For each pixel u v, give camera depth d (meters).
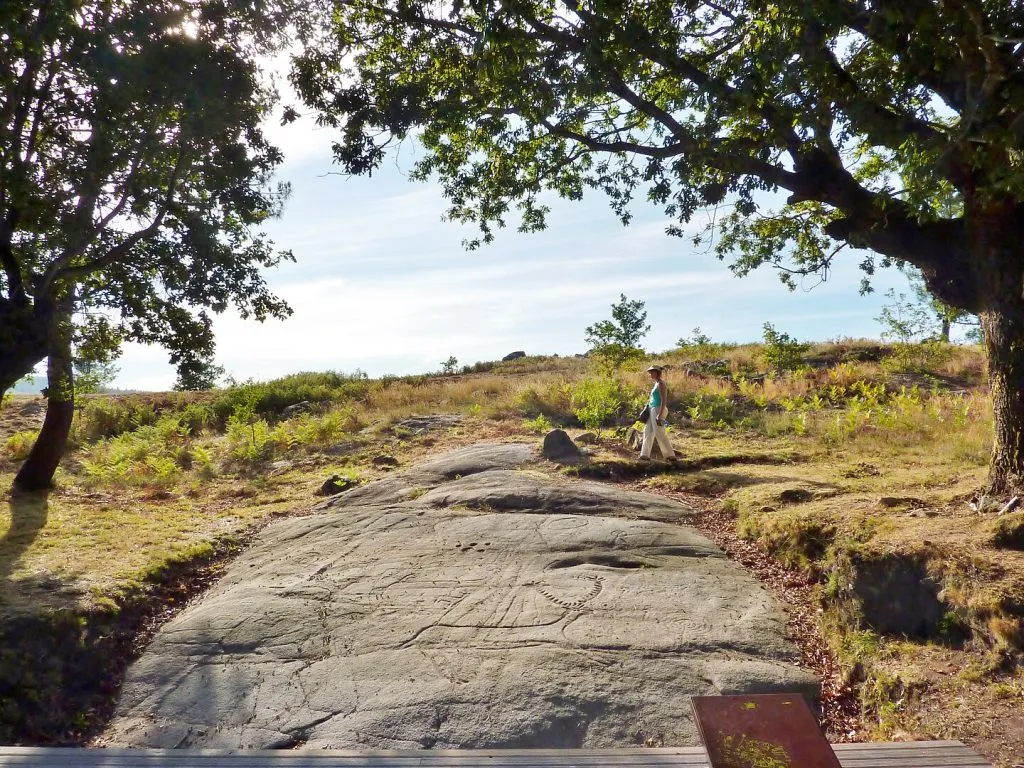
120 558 8.98
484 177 11.62
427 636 6.89
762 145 8.23
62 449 13.73
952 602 6.26
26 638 6.66
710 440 15.87
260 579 8.59
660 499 11.40
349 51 10.34
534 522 10.16
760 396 19.09
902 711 5.45
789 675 6.16
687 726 5.41
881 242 8.34
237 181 9.41
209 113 8.69
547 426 17.45
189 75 8.52
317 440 18.39
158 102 8.60
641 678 6.01
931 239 8.14
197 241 9.32
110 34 8.12
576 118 9.79
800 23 7.09
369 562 8.96
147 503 12.62
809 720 3.24
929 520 7.96
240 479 14.98
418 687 6.00
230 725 5.66
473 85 10.09
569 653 6.43
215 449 18.58
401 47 10.48
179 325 10.04
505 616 7.27
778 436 15.98
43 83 8.42
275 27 9.38
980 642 5.89
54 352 10.97
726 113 7.90
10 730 5.76
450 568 8.64
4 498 12.54
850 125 7.56
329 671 6.34
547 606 7.46
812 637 6.91
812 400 19.62
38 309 8.70
